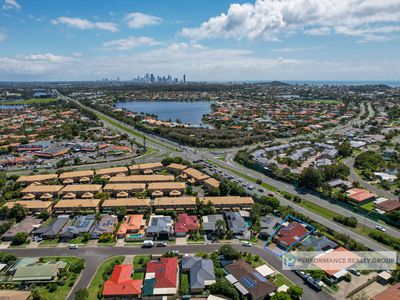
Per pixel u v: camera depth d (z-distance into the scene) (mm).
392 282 95750
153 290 90250
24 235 117875
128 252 112000
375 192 172500
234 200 148875
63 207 143000
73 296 89250
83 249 114000
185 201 147500
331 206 151875
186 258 104250
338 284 95688
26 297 86188
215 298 87562
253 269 99500
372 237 122062
